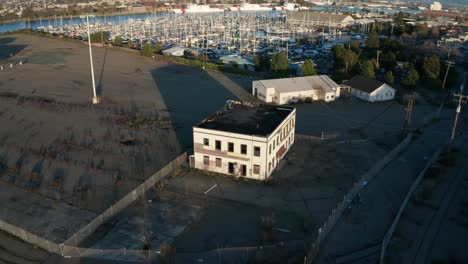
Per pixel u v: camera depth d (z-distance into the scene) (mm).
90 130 64875
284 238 36531
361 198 44188
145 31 194875
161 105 80062
